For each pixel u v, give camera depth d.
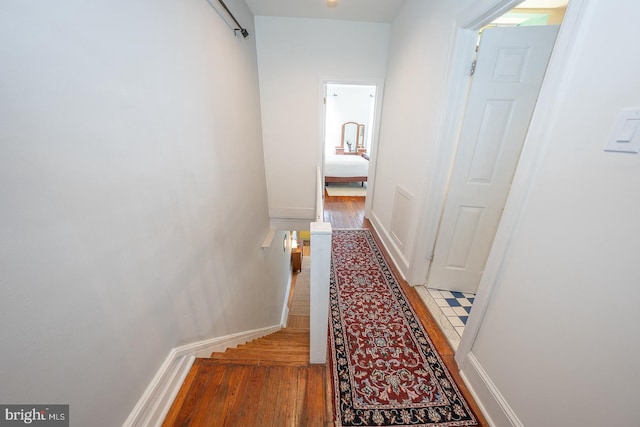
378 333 1.58
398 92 2.49
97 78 0.72
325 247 1.05
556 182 0.79
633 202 0.58
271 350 1.59
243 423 1.00
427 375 1.30
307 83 3.07
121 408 0.81
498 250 1.02
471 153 1.62
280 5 2.51
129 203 0.85
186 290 1.24
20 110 0.53
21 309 0.53
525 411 0.90
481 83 1.47
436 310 1.78
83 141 0.68
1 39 0.49
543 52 1.36
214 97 1.66
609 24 0.64
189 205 1.29
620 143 0.61
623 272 0.60
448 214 1.79
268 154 3.37
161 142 1.05
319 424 1.01
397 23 2.58
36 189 0.56
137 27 0.90
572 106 0.74
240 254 2.19
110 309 0.77
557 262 0.78
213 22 1.64
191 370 1.21
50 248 0.59
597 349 0.66
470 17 1.28
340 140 8.26
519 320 0.93
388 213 2.72
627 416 0.61
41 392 0.58
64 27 0.62
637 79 0.57
